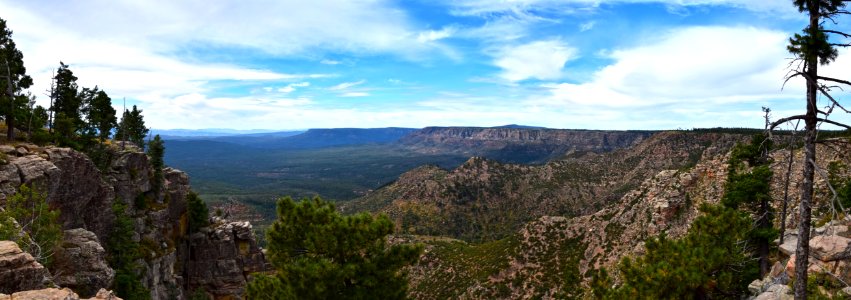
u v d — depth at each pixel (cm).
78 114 7344
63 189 4394
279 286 2255
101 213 5141
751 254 3191
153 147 7294
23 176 3850
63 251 3547
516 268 9819
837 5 1370
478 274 10400
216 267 7562
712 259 2236
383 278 2398
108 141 8306
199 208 7875
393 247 2497
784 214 2864
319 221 2427
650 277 2172
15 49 6222
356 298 2266
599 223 9394
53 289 1648
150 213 6562
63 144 6247
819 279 2083
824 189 4088
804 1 1402
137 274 5353
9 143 4897
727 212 2522
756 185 3228
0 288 1783
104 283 3672
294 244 2467
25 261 1912
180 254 7344
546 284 8812
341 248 2327
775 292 2184
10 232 2441
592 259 8525
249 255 7975
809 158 1459
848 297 1847
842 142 1405
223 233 7781
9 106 5450
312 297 2181
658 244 2445
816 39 1319
